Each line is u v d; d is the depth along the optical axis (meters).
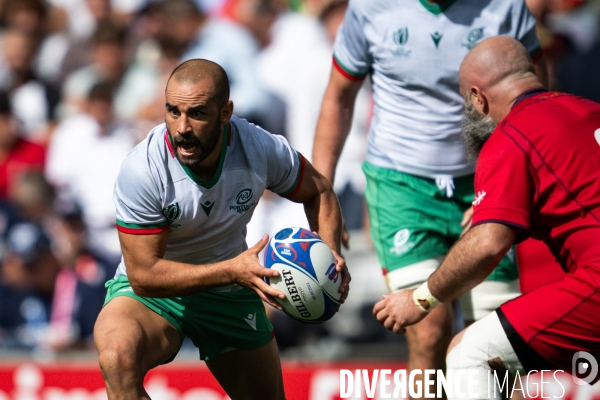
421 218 19.39
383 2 18.91
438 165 19.22
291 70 34.50
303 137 33.69
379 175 19.75
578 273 14.59
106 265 29.73
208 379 24.05
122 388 14.84
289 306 15.20
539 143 14.67
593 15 41.44
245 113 33.53
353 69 19.70
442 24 18.53
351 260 28.56
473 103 16.19
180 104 14.29
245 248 16.91
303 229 15.66
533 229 15.34
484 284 19.23
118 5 42.41
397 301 15.98
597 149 14.62
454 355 15.48
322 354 26.41
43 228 30.22
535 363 15.02
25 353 26.81
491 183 14.72
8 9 39.66
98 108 34.50
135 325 15.60
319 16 36.56
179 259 16.39
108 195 33.41
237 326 16.77
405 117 19.25
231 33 35.53
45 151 34.94
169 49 35.53
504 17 18.53
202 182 15.19
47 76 39.50
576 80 34.72
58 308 29.19
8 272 29.41
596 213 14.51
